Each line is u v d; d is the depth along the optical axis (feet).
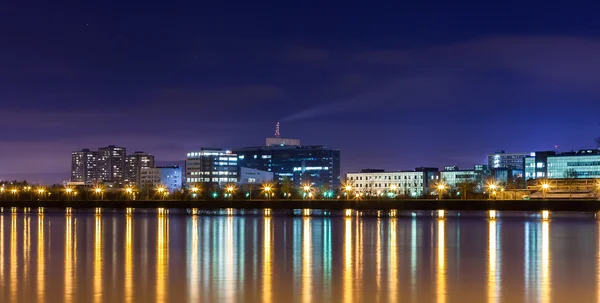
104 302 204.44
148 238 414.00
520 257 308.60
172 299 208.64
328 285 231.09
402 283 234.79
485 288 225.35
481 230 480.64
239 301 206.18
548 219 631.97
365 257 309.01
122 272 260.62
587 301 205.26
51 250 342.23
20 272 261.24
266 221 615.16
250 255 317.42
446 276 249.75
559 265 280.92
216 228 508.53
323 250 339.77
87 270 266.57
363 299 208.44
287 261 293.84
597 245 364.79
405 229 492.54
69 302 204.44
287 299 208.54
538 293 216.95
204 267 274.57
